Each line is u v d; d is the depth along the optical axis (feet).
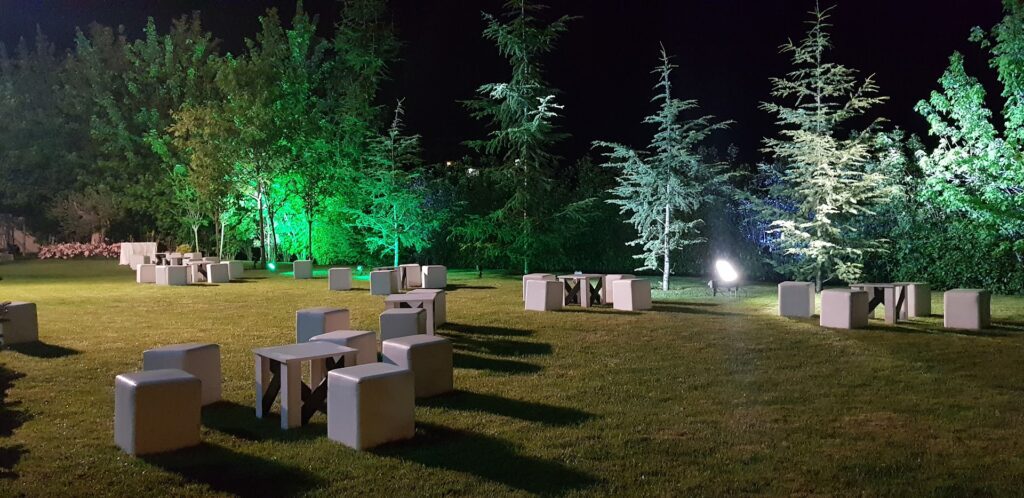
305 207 99.60
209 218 114.32
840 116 57.62
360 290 64.90
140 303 54.49
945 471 18.54
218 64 107.86
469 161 101.24
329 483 17.89
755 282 71.20
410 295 39.83
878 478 18.11
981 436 21.38
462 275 81.30
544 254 79.51
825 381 28.32
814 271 58.80
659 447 20.51
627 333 39.52
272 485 17.79
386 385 20.66
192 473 18.60
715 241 77.10
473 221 79.46
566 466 19.02
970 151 57.57
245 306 52.60
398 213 86.22
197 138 96.99
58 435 21.63
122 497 17.15
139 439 19.74
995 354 33.27
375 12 107.86
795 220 60.03
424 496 17.10
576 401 25.49
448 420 23.13
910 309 45.80
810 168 57.93
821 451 20.12
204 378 25.03
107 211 124.26
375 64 108.88
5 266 101.50
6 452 20.13
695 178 63.00
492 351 34.60
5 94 136.98
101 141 127.24
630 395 26.37
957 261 58.75
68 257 120.57
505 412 24.09
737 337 38.06
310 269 79.00
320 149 97.66
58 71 139.44
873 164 60.75
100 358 32.96
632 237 83.51
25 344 36.40
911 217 61.72
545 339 37.81
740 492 17.29
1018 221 54.54
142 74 123.24
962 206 57.57
